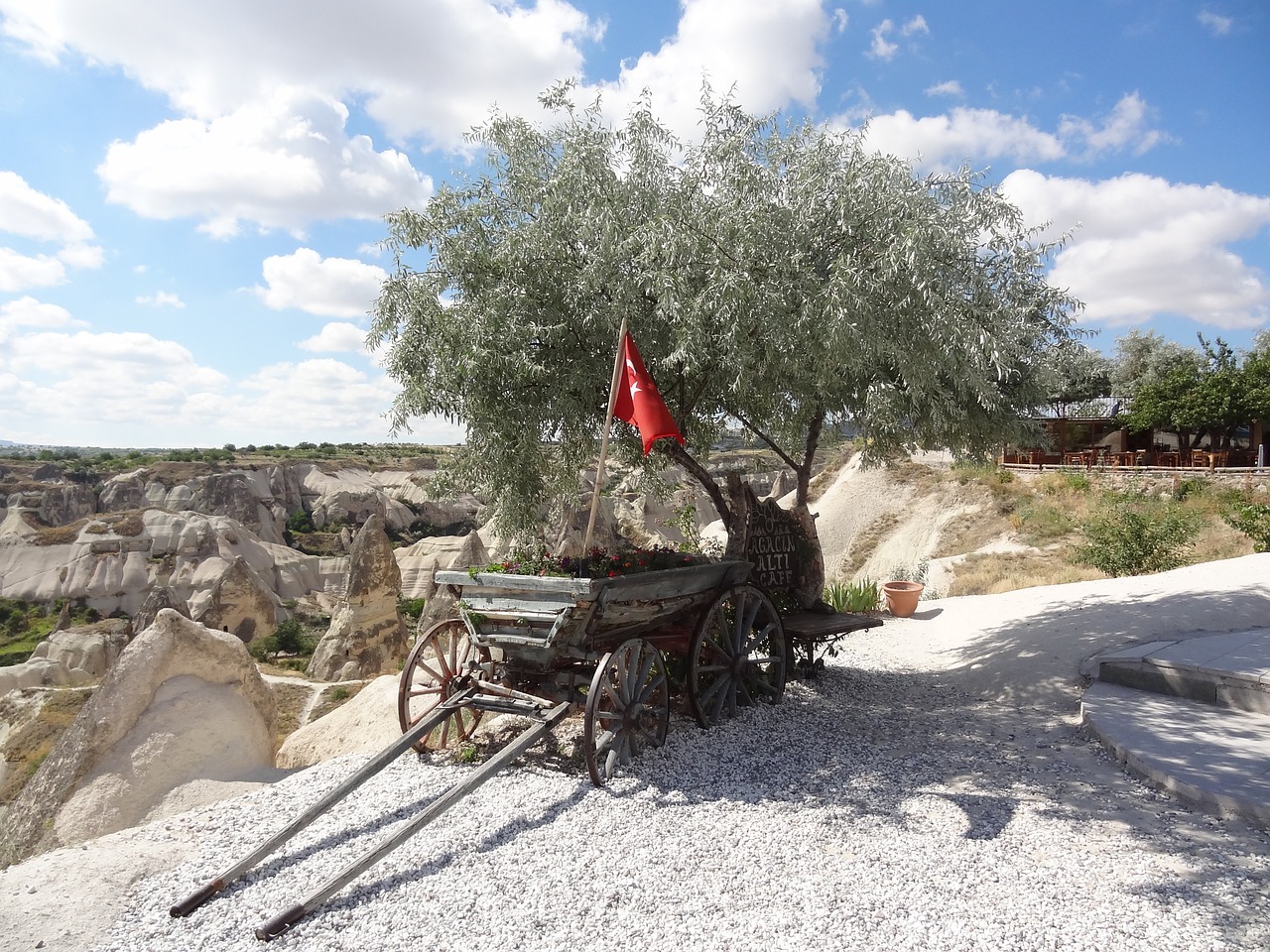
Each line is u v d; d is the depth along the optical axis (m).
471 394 7.60
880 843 4.46
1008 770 5.75
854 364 6.91
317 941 3.51
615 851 4.37
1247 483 26.30
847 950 3.34
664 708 6.21
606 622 5.88
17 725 10.88
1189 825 4.55
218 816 5.04
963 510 30.45
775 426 10.16
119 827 5.75
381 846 4.00
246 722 6.89
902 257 6.60
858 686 8.56
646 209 7.79
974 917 3.57
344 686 12.76
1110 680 7.48
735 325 6.55
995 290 8.00
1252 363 30.56
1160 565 15.66
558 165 8.04
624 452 9.77
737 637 7.14
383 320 7.99
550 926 3.60
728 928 3.54
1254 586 10.04
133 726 6.29
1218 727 6.00
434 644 6.30
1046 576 19.00
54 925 3.65
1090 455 32.59
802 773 5.76
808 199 7.34
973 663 9.17
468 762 5.87
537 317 7.66
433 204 7.93
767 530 8.56
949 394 7.89
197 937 3.57
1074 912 3.59
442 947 3.44
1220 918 3.49
